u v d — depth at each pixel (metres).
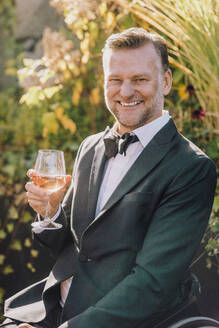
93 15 2.74
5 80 4.89
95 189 1.71
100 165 1.74
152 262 1.49
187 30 2.14
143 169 1.58
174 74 2.45
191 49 2.17
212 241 2.09
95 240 1.60
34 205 1.74
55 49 2.96
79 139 3.43
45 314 1.71
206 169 1.56
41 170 1.65
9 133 4.30
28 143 4.00
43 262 2.81
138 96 1.62
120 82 1.64
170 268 1.48
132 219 1.54
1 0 5.07
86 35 2.81
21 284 2.92
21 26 4.79
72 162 3.23
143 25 2.54
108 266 1.58
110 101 1.68
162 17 2.22
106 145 1.72
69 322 1.48
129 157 1.69
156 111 1.67
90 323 1.46
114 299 1.47
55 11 4.26
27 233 3.00
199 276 2.12
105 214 1.59
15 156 3.92
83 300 1.59
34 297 1.85
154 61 1.61
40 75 2.94
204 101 2.38
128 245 1.54
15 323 1.75
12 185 3.45
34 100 2.93
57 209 1.80
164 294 1.47
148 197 1.55
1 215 3.25
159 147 1.60
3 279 2.99
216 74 2.12
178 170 1.54
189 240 1.50
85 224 1.70
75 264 1.72
